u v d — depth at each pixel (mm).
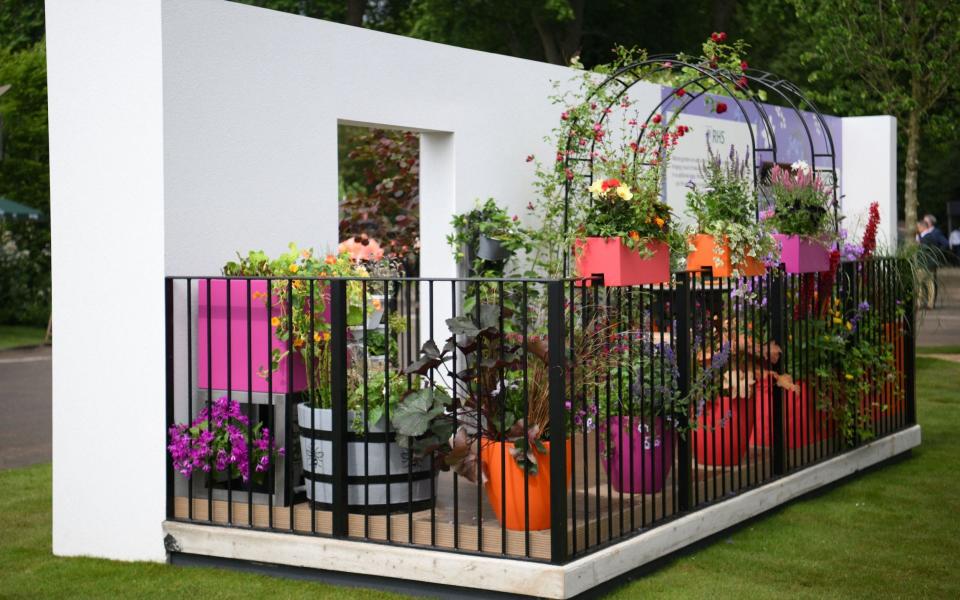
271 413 5457
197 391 5707
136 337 5656
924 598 5008
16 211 19828
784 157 11695
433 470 5035
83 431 5832
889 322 8414
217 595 5059
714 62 8141
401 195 10312
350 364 5582
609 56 22609
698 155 10102
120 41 5625
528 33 22109
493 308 5055
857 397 7656
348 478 5289
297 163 6348
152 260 5586
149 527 5660
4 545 6117
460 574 4836
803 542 5988
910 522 6441
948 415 10305
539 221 8398
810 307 7277
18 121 21391
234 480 5859
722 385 6414
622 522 5199
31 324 21141
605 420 5832
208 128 5781
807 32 23000
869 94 15367
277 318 5434
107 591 5164
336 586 5164
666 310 6637
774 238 7047
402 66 7133
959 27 13836
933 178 34969
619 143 8969
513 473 4973
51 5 5816
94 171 5727
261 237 6105
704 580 5258
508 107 8117
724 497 6156
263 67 6105
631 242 5824
